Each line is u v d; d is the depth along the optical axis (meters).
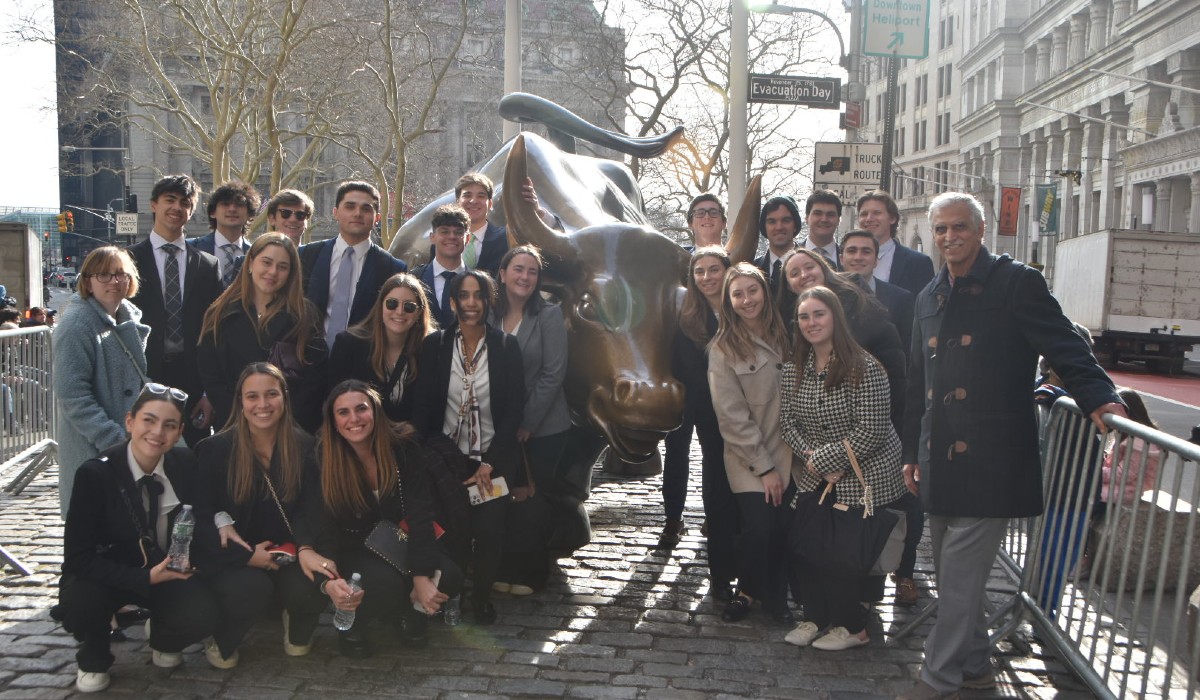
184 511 3.84
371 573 4.06
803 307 4.20
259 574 3.97
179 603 3.85
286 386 4.11
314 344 4.57
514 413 4.55
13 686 3.84
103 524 3.87
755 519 4.51
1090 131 50.28
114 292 4.50
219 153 20.00
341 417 4.03
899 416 4.59
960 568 3.75
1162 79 41.69
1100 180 49.72
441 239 5.22
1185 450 3.14
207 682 3.89
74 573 3.78
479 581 4.52
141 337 4.65
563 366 4.73
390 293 4.36
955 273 3.81
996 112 62.59
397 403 4.48
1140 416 5.09
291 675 3.96
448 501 4.27
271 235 4.48
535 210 4.76
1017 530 5.32
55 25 25.48
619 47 23.39
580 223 5.45
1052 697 3.88
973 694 3.89
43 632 4.39
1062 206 54.00
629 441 4.55
